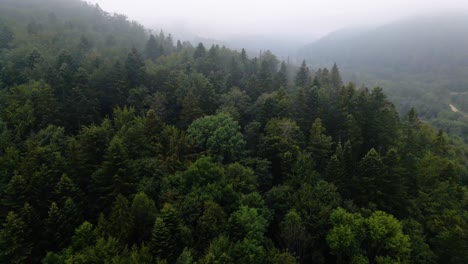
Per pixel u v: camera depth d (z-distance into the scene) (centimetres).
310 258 5119
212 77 10831
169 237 4384
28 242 4575
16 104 7394
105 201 5319
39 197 5141
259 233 4672
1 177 5550
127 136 6506
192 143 6631
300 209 5272
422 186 6544
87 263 3934
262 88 10450
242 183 5638
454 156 8475
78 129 7775
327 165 6378
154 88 10069
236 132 6962
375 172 5872
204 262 3966
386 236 4859
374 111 7825
